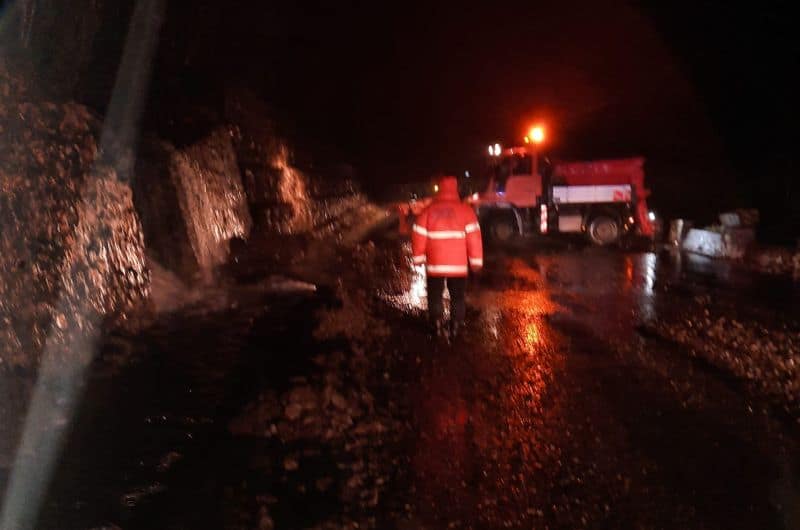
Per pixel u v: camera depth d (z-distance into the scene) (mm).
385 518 4793
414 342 9258
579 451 5848
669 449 5910
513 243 22078
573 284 14070
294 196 23797
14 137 8164
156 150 12906
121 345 8516
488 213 22078
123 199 10203
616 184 21188
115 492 5082
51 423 6203
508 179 21828
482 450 5852
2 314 7168
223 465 5539
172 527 4645
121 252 9742
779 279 14711
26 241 7777
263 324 10109
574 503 5000
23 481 5168
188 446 5871
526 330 9969
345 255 18641
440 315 9680
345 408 6730
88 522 4672
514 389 7363
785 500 5078
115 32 12609
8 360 7016
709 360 8391
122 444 5863
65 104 9703
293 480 5316
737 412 6777
